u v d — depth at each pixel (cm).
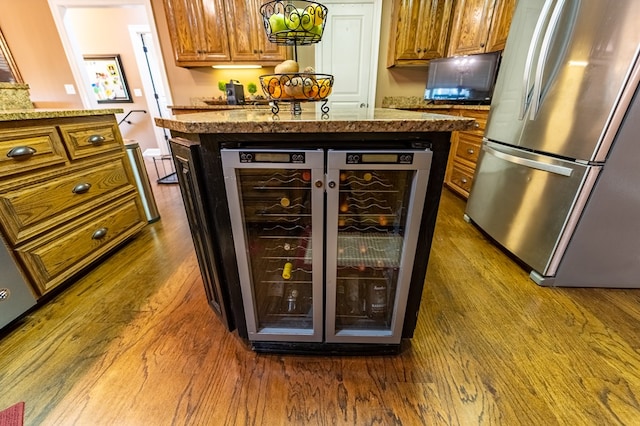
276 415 93
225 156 81
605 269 146
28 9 320
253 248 110
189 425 91
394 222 105
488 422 90
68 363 111
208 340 122
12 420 91
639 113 115
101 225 171
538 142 150
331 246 93
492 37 263
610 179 127
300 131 78
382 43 343
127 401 97
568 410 93
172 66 355
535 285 155
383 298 119
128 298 147
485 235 212
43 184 136
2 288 120
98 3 323
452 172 295
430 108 303
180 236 215
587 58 121
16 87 175
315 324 108
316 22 102
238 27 312
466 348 116
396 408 95
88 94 365
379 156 78
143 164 228
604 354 112
